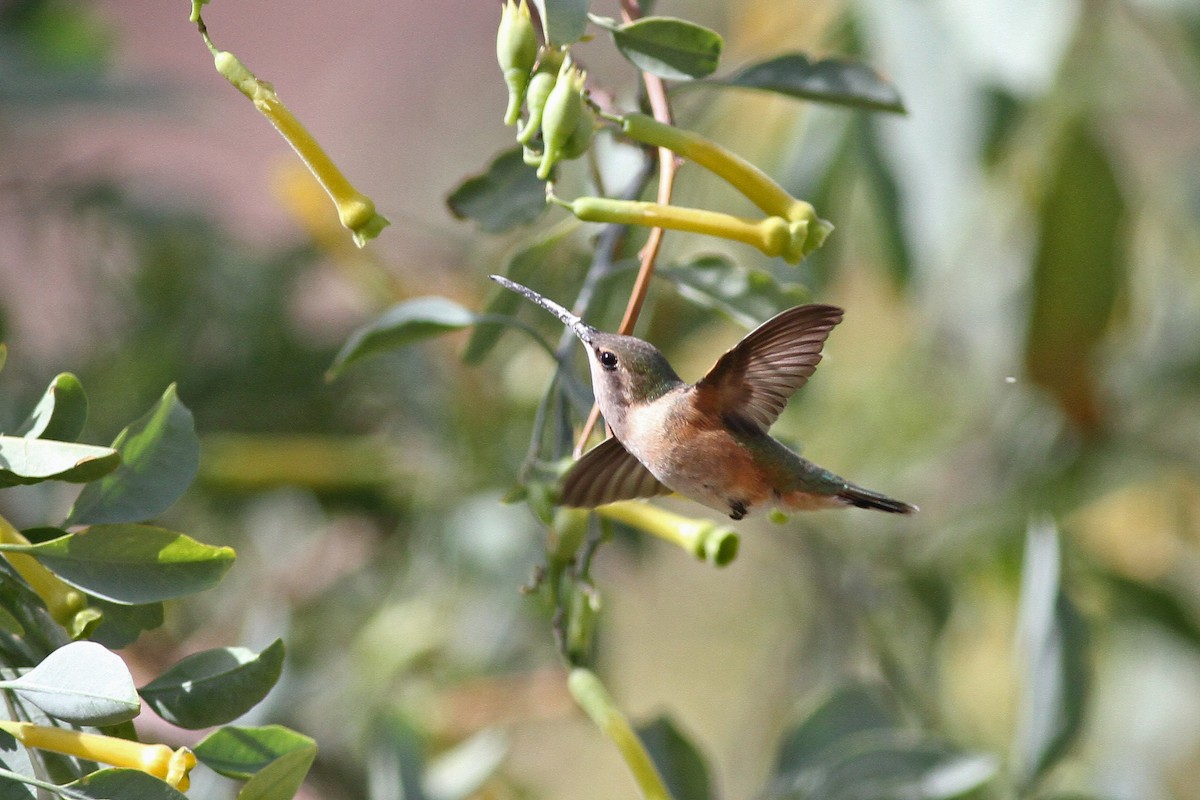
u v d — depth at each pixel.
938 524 2.89
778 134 2.64
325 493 2.71
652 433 2.22
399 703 2.35
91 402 2.60
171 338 2.71
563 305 2.33
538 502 2.20
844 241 2.54
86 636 2.13
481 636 2.65
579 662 2.20
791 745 2.28
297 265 2.82
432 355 2.70
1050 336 2.63
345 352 2.23
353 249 2.73
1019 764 2.27
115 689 2.11
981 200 2.51
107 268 2.74
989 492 2.90
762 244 2.17
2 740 2.12
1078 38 2.46
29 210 2.71
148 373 2.66
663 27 2.17
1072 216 2.54
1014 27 2.34
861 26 2.37
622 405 2.22
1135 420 2.86
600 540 2.21
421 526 2.70
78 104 2.56
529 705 2.58
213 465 2.61
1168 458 2.84
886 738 2.27
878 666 2.83
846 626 2.87
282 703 2.41
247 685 2.13
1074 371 2.66
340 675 2.54
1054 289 2.60
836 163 2.44
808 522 2.91
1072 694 2.27
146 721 2.26
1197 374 2.87
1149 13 2.48
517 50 2.15
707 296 2.22
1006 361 2.71
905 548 2.90
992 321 2.70
